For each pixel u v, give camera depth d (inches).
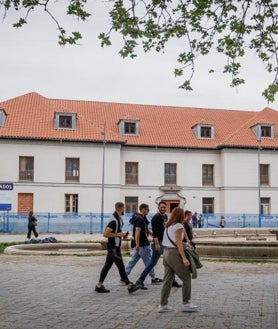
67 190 1700.3
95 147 1728.6
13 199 1657.2
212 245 716.0
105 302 372.2
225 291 422.0
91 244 866.8
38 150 1684.3
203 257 706.8
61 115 1733.5
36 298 388.2
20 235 1433.3
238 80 352.8
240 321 308.7
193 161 1845.5
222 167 1845.5
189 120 1983.3
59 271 554.6
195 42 337.1
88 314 329.1
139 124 1849.2
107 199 1726.1
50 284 459.2
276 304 363.9
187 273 335.3
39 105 1815.9
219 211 1851.6
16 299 383.6
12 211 1651.1
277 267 598.9
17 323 303.1
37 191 1676.9
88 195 1715.1
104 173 1727.4
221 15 327.6
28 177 1680.6
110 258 414.3
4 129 1660.9
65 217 1612.9
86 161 1720.0
